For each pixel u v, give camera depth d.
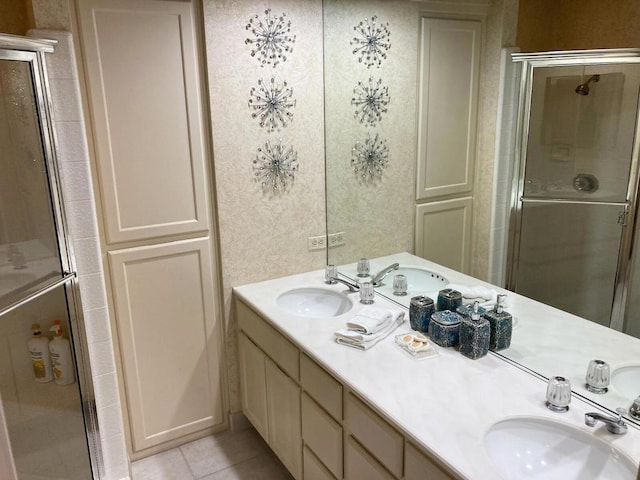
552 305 1.73
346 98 2.58
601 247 1.54
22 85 1.91
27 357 2.19
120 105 2.28
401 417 1.56
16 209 2.00
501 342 1.91
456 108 1.98
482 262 1.99
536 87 1.65
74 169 2.13
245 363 2.74
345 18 2.50
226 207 2.60
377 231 2.53
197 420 2.84
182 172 2.48
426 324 2.11
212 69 2.41
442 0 2.00
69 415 2.32
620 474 1.38
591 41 1.47
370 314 2.15
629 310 1.50
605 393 1.59
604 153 1.48
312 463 2.17
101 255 2.33
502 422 1.54
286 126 2.66
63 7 1.98
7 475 1.82
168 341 2.65
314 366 2.02
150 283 2.54
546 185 1.67
